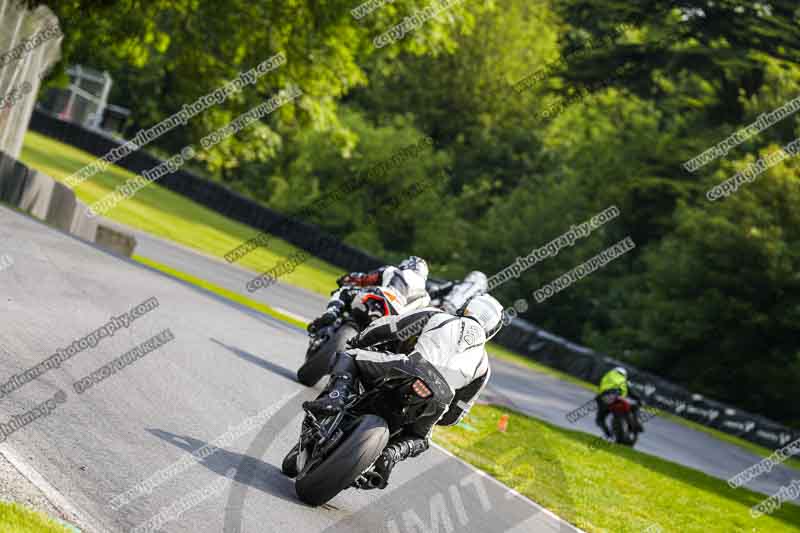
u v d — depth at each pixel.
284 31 99.81
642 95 174.88
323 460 21.20
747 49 152.75
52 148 163.38
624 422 60.97
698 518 41.16
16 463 18.08
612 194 177.25
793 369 133.75
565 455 47.41
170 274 65.56
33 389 23.56
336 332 34.84
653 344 146.38
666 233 172.25
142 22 103.62
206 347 36.78
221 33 103.12
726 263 140.25
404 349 23.69
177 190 179.75
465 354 21.92
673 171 172.75
